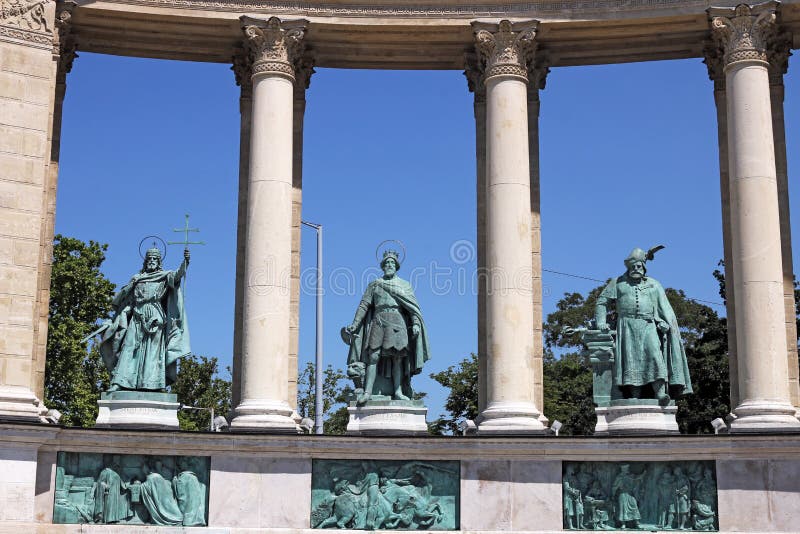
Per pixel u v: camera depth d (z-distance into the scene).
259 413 24.31
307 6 26.64
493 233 25.56
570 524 24.12
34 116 24.28
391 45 27.95
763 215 24.89
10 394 23.03
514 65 26.28
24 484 22.69
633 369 25.06
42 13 24.72
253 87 26.14
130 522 23.69
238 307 27.38
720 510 23.70
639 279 25.72
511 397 24.80
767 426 23.77
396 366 25.70
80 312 52.12
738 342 24.80
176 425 24.78
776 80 27.72
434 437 24.16
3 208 23.66
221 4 26.47
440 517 24.25
